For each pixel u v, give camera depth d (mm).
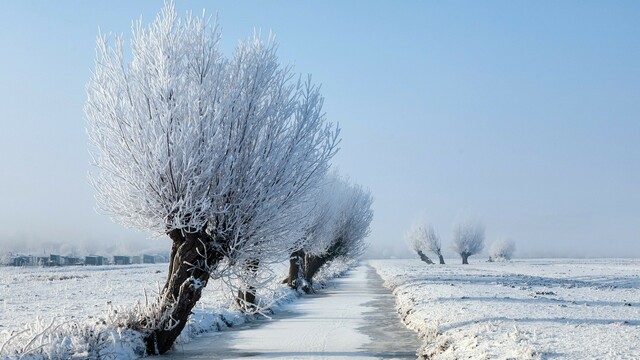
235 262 15953
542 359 10641
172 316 15156
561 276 58625
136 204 14773
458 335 14570
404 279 46844
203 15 15758
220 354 15148
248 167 15617
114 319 15203
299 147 16234
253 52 16109
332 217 40562
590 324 15539
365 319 23250
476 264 120125
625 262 133250
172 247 15695
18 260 116500
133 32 15539
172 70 15016
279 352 15453
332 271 68188
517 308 20266
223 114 15180
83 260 129625
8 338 12953
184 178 14742
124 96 15055
